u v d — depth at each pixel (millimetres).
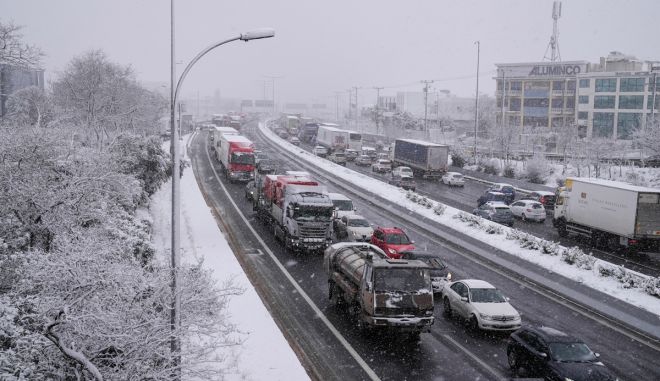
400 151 73688
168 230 34188
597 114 96500
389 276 18672
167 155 47656
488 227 36281
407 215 42594
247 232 35156
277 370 15930
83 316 10602
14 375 11148
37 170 18969
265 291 24109
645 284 24922
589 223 35844
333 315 21516
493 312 20125
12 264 14797
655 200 32562
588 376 14914
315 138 113688
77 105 48469
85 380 11141
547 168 67688
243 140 59094
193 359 12594
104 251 13203
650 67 98375
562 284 26250
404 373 16609
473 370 16969
